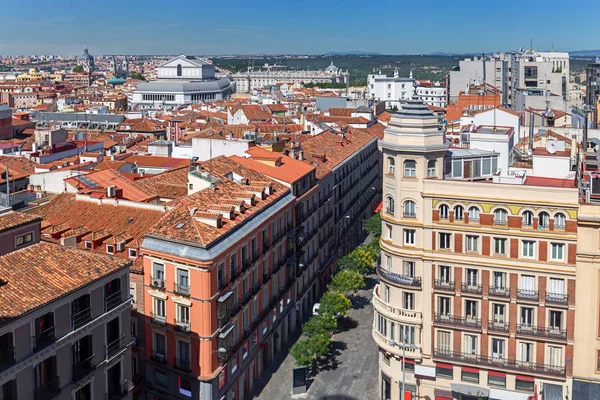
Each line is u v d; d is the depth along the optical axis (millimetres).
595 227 78438
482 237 83875
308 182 120438
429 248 86750
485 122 154250
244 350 92188
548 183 93688
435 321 87312
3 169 145250
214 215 84812
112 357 65812
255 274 95438
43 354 57906
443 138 88375
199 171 102812
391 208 90375
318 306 116750
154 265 84312
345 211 153250
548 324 82375
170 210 89625
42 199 116438
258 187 100625
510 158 113000
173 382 84625
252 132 180750
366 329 117188
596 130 158875
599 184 81438
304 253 120188
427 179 86312
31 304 56375
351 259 126375
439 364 88125
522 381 84438
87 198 100938
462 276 85688
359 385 97625
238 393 91188
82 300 62500
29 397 57031
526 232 81688
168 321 83750
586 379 81250
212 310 81562
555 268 80938
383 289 92812
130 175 129250
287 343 110500
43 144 188750
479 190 83812
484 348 85438
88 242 89188
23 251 63469
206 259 79625
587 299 80125
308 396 94188
